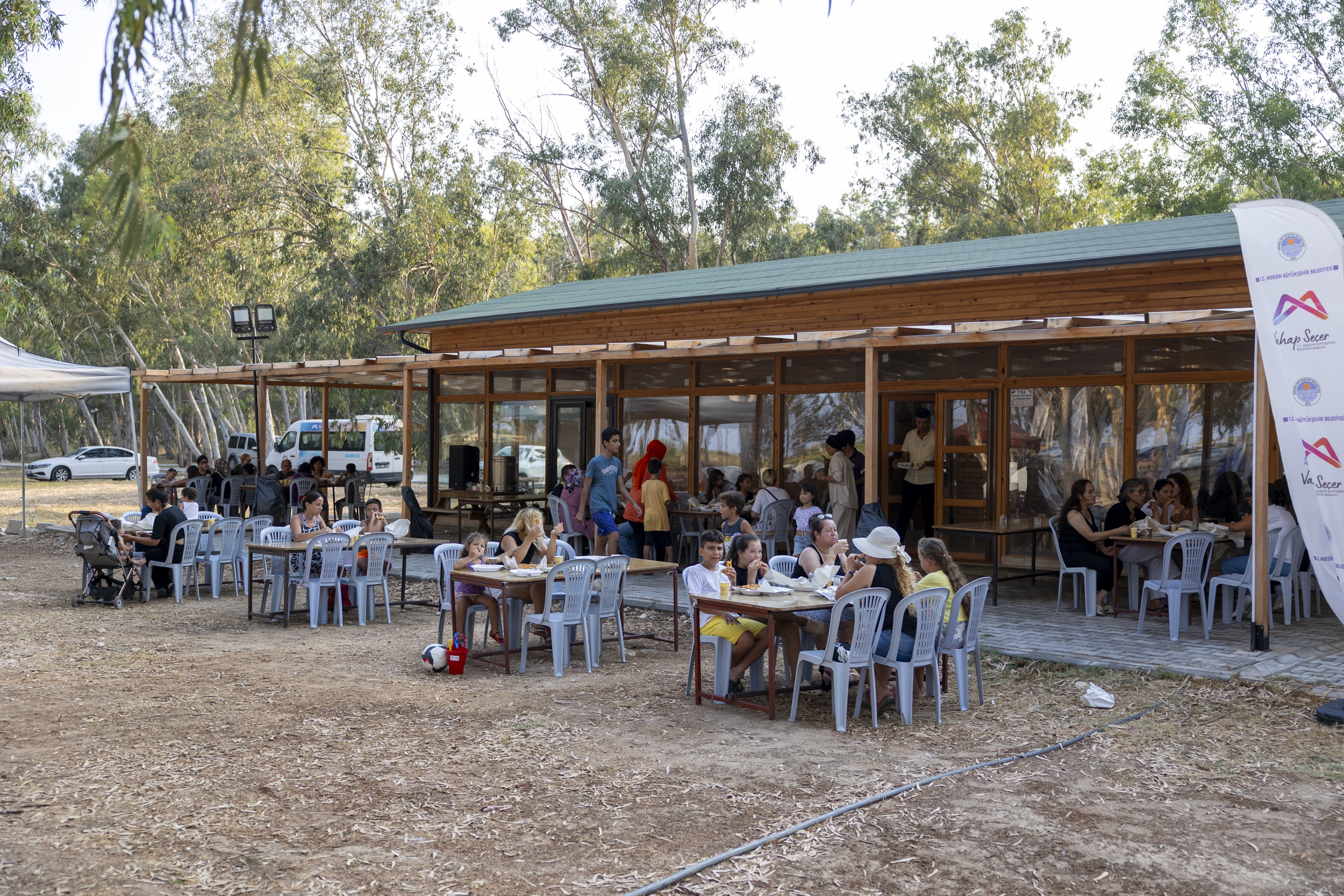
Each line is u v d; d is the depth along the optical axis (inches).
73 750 237.8
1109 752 238.4
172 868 169.5
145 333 1539.1
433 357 577.3
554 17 1263.5
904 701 263.4
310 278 1362.0
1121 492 408.8
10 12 589.0
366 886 163.0
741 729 260.2
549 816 195.6
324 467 810.8
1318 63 1135.6
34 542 733.9
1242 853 179.0
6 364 654.5
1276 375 283.7
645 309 611.5
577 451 642.8
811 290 536.1
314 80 1202.6
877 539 267.6
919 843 182.9
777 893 161.9
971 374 505.7
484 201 1210.6
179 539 476.1
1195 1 1176.8
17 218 1429.6
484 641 357.4
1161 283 449.4
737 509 417.4
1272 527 375.6
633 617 430.6
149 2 121.0
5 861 171.6
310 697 292.7
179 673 323.6
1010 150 1405.0
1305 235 277.6
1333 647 333.4
